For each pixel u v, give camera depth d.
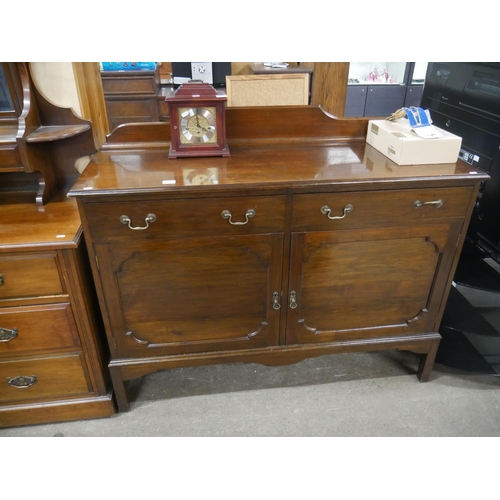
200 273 1.31
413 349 1.59
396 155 1.34
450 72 1.69
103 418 1.52
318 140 1.55
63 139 1.47
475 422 1.52
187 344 1.44
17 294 1.24
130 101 2.22
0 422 1.44
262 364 1.60
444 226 1.34
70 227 1.27
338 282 1.40
